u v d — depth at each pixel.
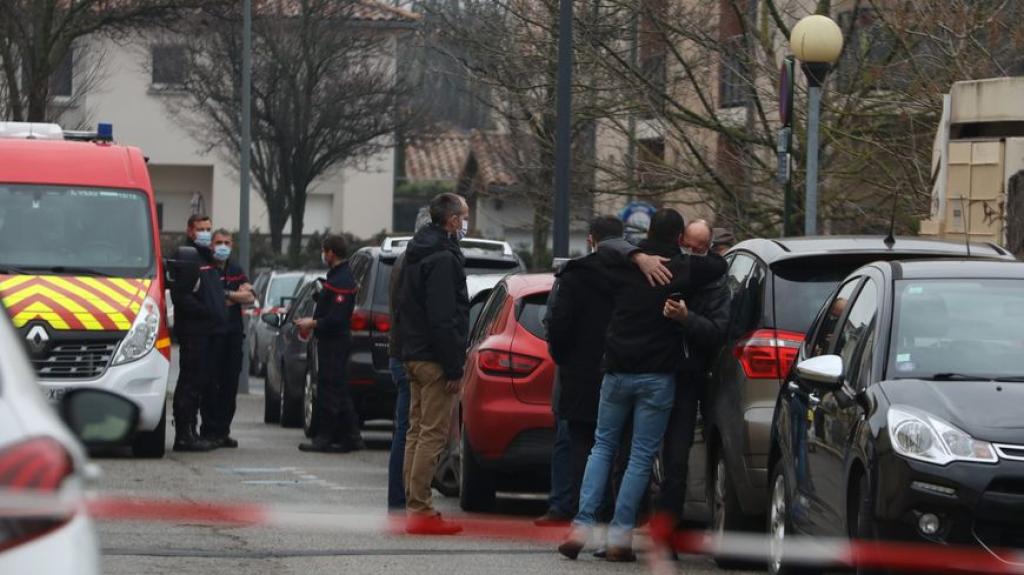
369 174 144.00
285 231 140.00
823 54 34.84
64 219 40.66
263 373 87.31
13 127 44.72
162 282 40.59
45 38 72.06
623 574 23.50
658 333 24.08
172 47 104.31
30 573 9.03
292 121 99.94
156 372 39.34
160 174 139.75
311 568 23.45
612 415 24.58
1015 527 18.16
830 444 20.45
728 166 51.16
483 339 31.14
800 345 23.48
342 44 98.31
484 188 64.00
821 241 25.19
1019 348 20.34
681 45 52.94
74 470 9.69
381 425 56.06
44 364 38.25
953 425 18.52
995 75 42.94
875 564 18.66
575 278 25.42
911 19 45.47
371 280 45.38
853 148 48.44
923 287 21.17
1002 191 35.53
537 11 52.50
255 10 94.81
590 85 51.41
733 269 26.38
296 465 39.62
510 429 29.67
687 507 26.77
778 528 22.64
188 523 28.05
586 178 54.12
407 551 25.27
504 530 27.78
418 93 101.12
